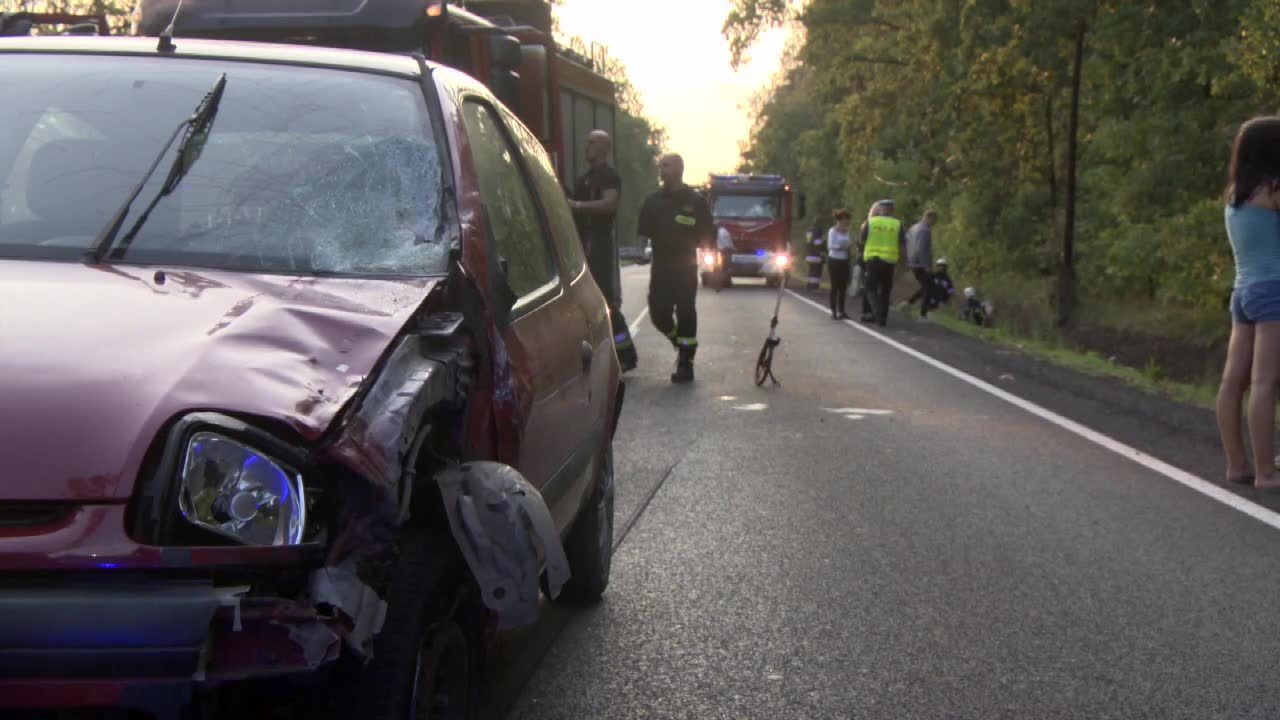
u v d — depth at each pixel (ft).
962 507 25.40
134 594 7.88
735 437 33.88
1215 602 19.01
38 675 7.80
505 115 15.97
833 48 119.03
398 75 13.53
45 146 12.19
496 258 12.27
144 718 7.93
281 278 10.96
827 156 168.96
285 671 8.06
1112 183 76.38
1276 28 51.96
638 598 18.94
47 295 9.87
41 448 8.25
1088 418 38.01
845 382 46.78
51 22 19.36
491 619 11.57
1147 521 24.29
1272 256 26.73
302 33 36.01
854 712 14.64
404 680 9.45
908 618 18.10
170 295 10.14
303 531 8.38
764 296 114.73
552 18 49.32
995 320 82.28
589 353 15.96
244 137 12.43
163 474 8.20
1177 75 69.62
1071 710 14.75
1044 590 19.56
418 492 10.35
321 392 8.95
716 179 133.90
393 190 12.11
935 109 112.37
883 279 76.28
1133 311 83.46
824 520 24.17
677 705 14.78
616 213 46.16
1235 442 27.91
